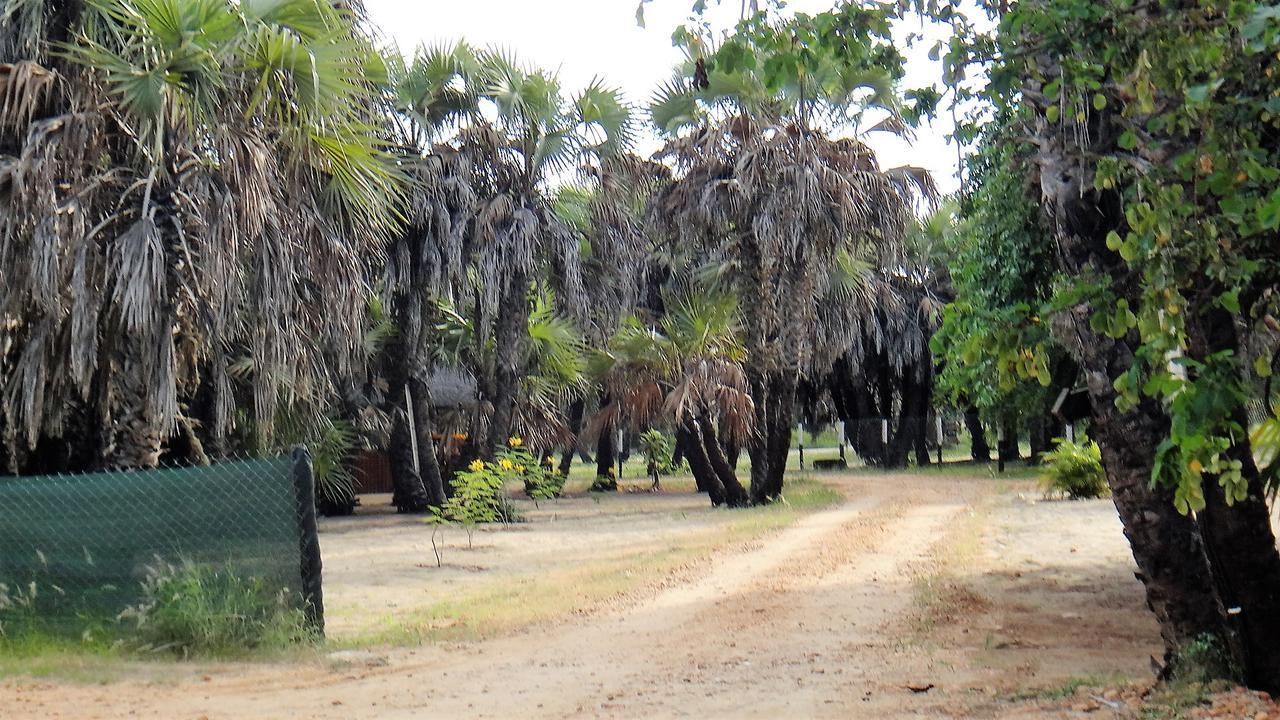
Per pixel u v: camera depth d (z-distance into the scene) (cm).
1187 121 504
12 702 686
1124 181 645
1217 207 495
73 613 890
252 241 1152
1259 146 512
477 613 1094
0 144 1150
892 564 1367
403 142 2311
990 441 5119
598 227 2555
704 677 750
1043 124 677
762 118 2408
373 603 1191
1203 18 505
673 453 4181
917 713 622
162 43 1099
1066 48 540
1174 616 656
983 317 466
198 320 1167
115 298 1061
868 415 4569
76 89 1147
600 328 2669
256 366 1203
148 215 1134
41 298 1076
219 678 777
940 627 930
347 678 779
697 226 2469
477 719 640
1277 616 604
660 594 1192
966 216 1187
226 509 903
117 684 749
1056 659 785
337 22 1248
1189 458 389
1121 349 636
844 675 742
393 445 2619
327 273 1266
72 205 1089
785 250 2353
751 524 1988
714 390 2400
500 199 2353
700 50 685
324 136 1216
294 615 898
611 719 632
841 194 2330
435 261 2352
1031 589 1136
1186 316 482
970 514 2014
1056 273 1098
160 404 1127
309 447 2077
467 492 2091
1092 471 2200
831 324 2873
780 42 676
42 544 899
